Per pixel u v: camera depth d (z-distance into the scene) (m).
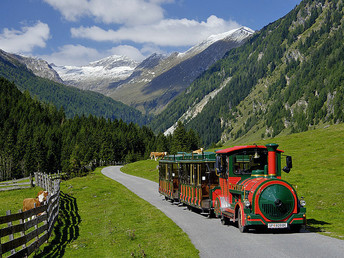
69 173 83.81
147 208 28.27
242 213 16.62
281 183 16.31
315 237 15.33
